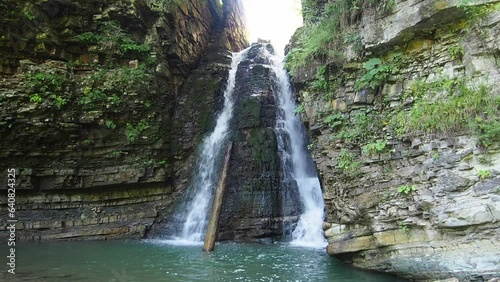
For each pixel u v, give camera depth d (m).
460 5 7.99
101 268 8.83
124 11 15.95
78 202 14.54
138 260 9.91
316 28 11.84
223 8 26.55
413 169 8.20
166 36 17.81
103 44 15.41
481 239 6.91
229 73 19.95
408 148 8.48
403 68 9.37
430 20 8.62
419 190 7.92
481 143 7.27
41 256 10.24
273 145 15.50
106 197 14.93
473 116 7.54
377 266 8.39
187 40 20.17
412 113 8.70
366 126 9.62
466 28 8.24
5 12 13.05
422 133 8.20
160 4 17.39
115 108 14.89
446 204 7.39
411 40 9.29
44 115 13.52
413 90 8.98
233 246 12.44
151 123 15.83
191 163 16.80
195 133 17.50
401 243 8.02
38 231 13.48
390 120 9.17
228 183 14.96
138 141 15.30
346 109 10.24
